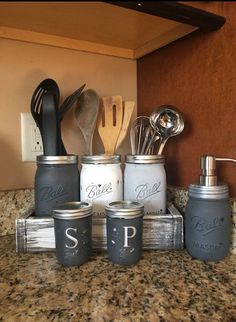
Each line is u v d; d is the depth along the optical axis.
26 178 0.69
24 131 0.68
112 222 0.50
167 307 0.38
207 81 0.59
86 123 0.69
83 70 0.74
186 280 0.45
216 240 0.51
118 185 0.60
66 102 0.64
